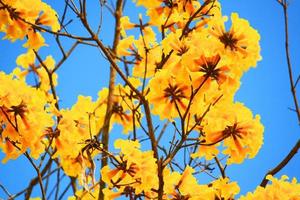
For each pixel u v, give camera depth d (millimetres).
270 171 4008
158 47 4426
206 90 3164
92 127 3977
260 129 3377
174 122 3277
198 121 3180
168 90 3221
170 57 3738
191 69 3105
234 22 3270
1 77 3369
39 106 3396
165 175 3607
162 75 3215
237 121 3359
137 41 4582
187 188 3662
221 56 3125
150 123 3504
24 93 3367
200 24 4176
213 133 3324
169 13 4215
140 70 4461
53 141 3797
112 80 4688
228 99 3354
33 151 3512
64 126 3807
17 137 3336
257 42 3285
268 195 3621
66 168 4039
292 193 3613
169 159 3266
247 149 3393
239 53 3230
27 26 3916
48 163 4297
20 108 3340
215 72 3146
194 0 4238
